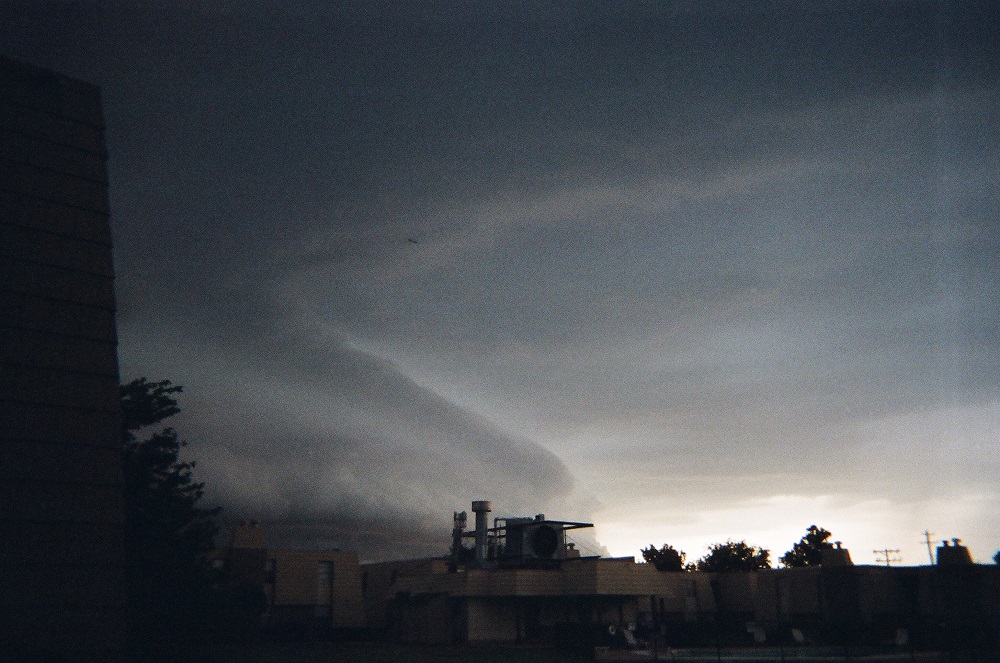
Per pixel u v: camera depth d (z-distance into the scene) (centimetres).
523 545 4997
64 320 1483
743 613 5581
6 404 1358
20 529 1320
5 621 1267
